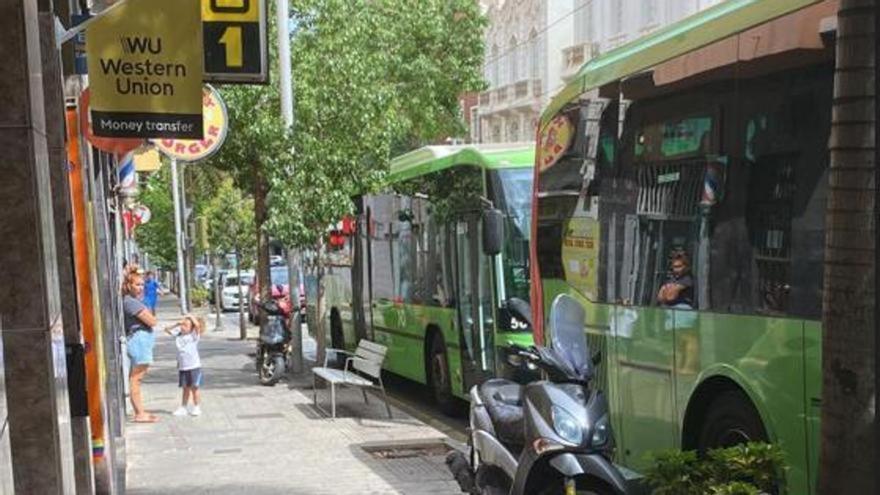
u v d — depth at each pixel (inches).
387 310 598.9
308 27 580.1
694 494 164.7
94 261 276.8
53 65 210.4
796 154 200.7
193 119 273.4
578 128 309.4
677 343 244.1
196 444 412.5
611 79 286.4
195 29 273.3
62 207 209.0
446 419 493.4
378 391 597.0
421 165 531.8
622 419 273.4
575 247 307.9
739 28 223.6
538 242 339.9
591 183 297.7
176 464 371.6
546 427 213.8
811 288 193.2
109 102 268.8
